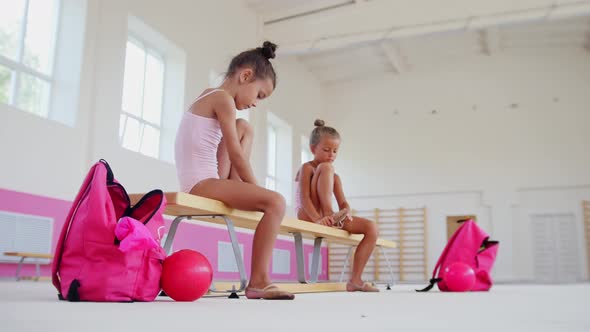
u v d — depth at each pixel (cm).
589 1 539
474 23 578
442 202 892
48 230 356
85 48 397
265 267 159
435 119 916
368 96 961
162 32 487
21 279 337
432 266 877
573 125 844
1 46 358
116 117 423
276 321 79
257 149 669
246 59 184
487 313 102
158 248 130
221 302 134
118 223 123
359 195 934
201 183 170
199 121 174
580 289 343
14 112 338
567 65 862
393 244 367
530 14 557
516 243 840
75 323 71
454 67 918
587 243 811
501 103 884
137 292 128
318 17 650
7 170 331
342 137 963
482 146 882
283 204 164
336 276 916
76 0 402
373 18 624
